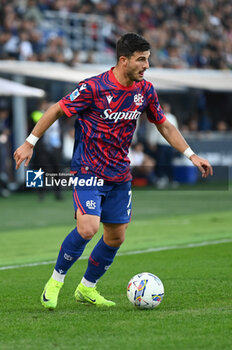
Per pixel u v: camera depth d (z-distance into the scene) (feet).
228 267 92.68
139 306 65.46
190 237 127.85
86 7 303.27
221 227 143.74
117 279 84.94
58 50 263.90
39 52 264.11
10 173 235.40
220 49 343.26
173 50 314.35
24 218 166.40
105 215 65.98
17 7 275.59
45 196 226.17
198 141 269.64
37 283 83.82
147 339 53.78
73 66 246.06
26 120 237.04
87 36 293.43
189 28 349.61
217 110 298.35
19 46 254.27
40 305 69.46
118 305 68.49
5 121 231.50
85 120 64.44
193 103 283.59
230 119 299.99
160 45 312.50
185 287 77.92
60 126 204.33
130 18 321.11
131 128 65.26
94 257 67.51
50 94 242.37
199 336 54.54
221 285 79.00
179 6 354.74
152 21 334.44
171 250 110.83
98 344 52.49
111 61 294.46
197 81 268.00
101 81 63.57
